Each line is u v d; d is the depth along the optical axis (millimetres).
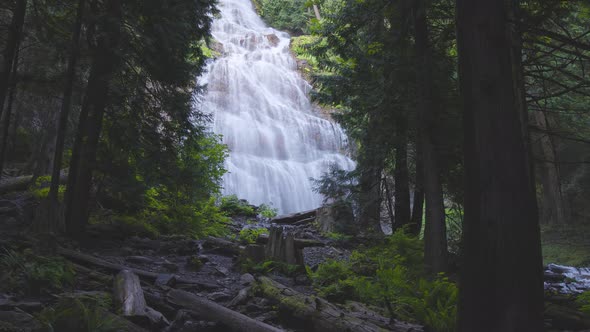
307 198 28641
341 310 5832
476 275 3445
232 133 29719
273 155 30406
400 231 10547
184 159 13164
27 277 6031
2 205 11570
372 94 12320
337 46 12820
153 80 11656
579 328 6848
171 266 8789
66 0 10852
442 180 11117
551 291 9758
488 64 3516
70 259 7816
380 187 15500
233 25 43844
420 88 9680
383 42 11250
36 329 4496
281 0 47375
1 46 9922
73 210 10164
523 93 5590
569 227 24422
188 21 11820
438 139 9812
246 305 6770
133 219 11992
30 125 16062
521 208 3434
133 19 10570
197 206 14844
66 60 10789
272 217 19797
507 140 3471
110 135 11195
